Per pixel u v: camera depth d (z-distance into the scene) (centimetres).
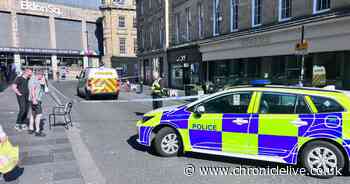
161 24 2581
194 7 1956
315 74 1048
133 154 581
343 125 436
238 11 1488
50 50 4409
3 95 1794
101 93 1638
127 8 4591
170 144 564
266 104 495
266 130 483
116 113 1133
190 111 552
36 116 735
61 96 1855
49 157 556
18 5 4059
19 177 456
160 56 2620
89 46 4906
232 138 509
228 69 1582
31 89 727
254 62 1376
